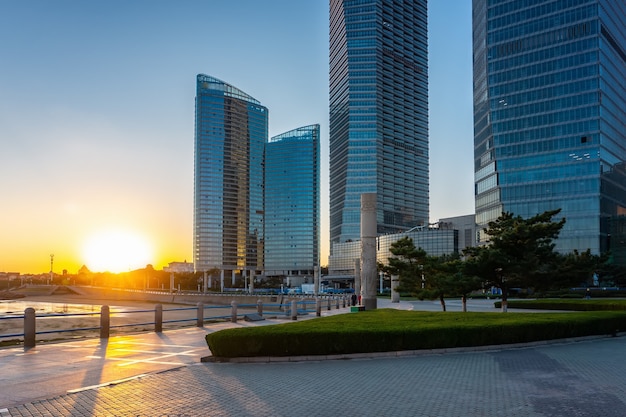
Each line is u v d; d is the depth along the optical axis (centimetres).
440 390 924
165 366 1184
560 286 2820
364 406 810
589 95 10038
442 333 1403
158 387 944
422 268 3030
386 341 1330
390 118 18950
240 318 2738
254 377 1048
